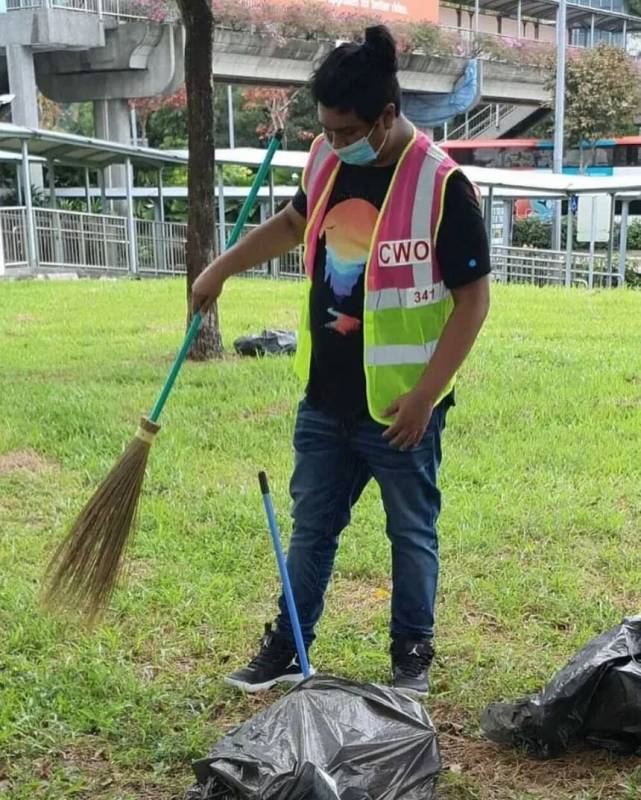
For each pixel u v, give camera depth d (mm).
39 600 3520
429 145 2723
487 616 3631
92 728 2898
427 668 3061
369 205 2729
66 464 5535
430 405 2738
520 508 4734
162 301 13516
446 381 2721
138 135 37250
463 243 2670
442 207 2660
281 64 27484
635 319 11820
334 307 2824
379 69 2539
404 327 2752
